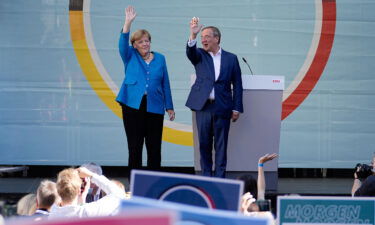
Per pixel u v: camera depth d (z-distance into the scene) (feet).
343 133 94.22
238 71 75.20
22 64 92.99
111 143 93.86
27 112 93.30
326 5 93.15
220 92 74.64
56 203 52.01
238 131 77.15
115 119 93.71
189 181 34.22
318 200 41.91
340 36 93.56
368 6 93.40
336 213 42.11
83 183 56.75
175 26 93.56
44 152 93.61
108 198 53.52
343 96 93.86
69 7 92.99
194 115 77.25
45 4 92.79
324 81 93.71
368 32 93.56
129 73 76.18
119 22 93.25
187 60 93.76
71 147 93.71
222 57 75.31
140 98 75.51
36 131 93.56
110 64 93.40
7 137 93.45
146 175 34.42
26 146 93.56
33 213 53.16
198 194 34.04
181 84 93.86
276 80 76.28
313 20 93.25
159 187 34.30
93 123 93.71
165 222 20.20
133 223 20.25
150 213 20.25
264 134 77.25
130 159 75.97
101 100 93.56
